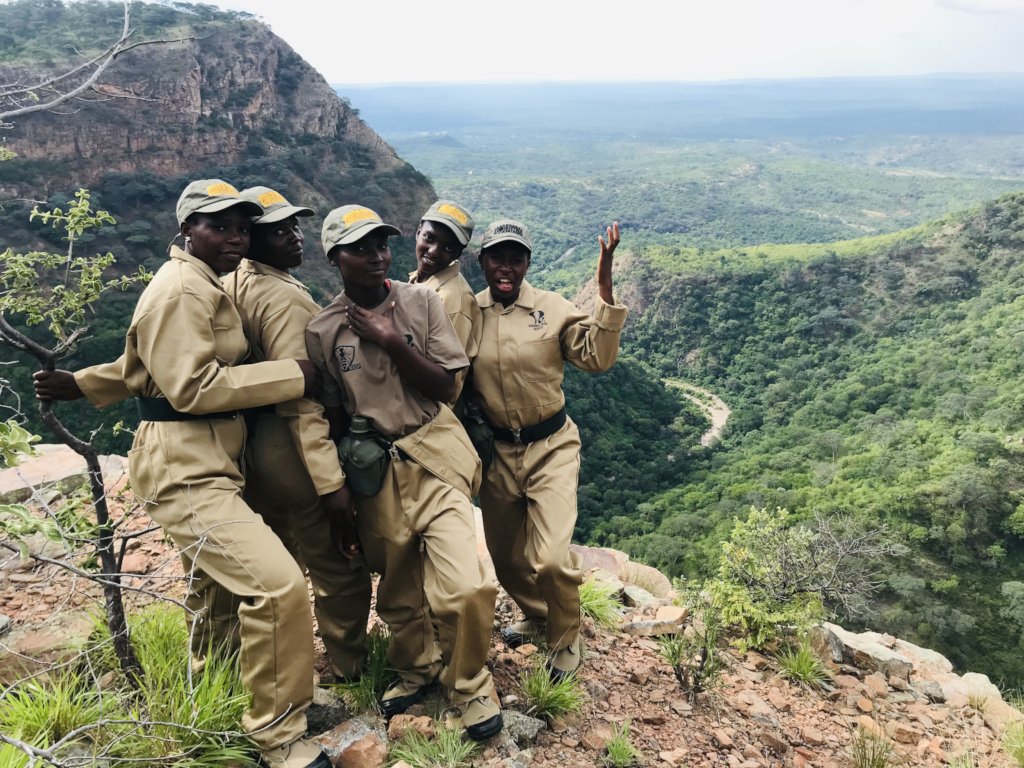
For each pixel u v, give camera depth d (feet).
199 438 8.39
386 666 10.21
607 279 10.36
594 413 229.25
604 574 16.83
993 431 182.09
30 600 11.76
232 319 8.56
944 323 284.00
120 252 137.69
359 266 8.73
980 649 118.01
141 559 12.94
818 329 312.09
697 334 337.11
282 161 226.99
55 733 8.18
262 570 8.01
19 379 68.59
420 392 9.37
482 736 8.91
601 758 9.69
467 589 8.62
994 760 13.05
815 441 206.28
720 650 14.97
